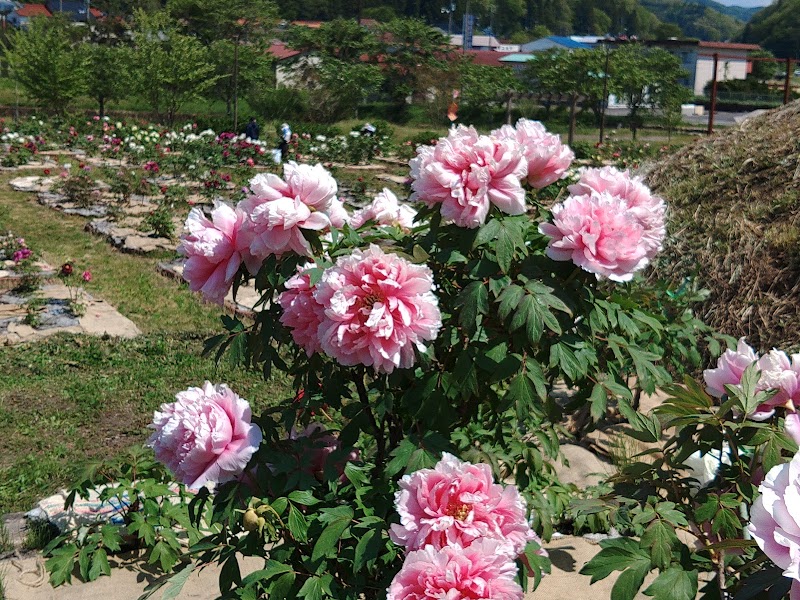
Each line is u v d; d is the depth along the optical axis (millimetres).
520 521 2129
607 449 5102
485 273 2459
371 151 25328
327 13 112500
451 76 50969
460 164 2420
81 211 14672
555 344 2477
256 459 2521
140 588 3938
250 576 2369
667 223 8195
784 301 6617
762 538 1604
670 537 2090
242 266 2682
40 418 6199
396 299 2219
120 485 4137
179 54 33531
